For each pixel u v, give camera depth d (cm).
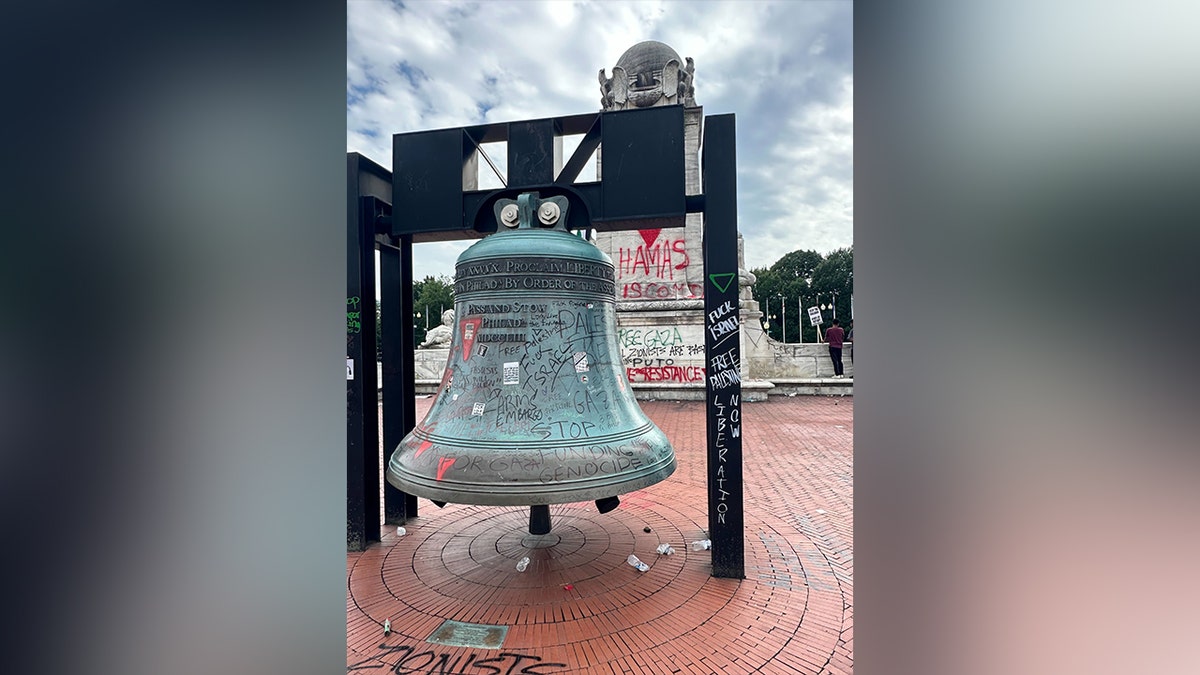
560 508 522
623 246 1355
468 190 407
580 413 329
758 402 1299
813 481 606
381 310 484
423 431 341
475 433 319
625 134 374
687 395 1258
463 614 323
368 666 278
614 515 498
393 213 410
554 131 393
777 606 329
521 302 342
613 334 375
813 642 293
